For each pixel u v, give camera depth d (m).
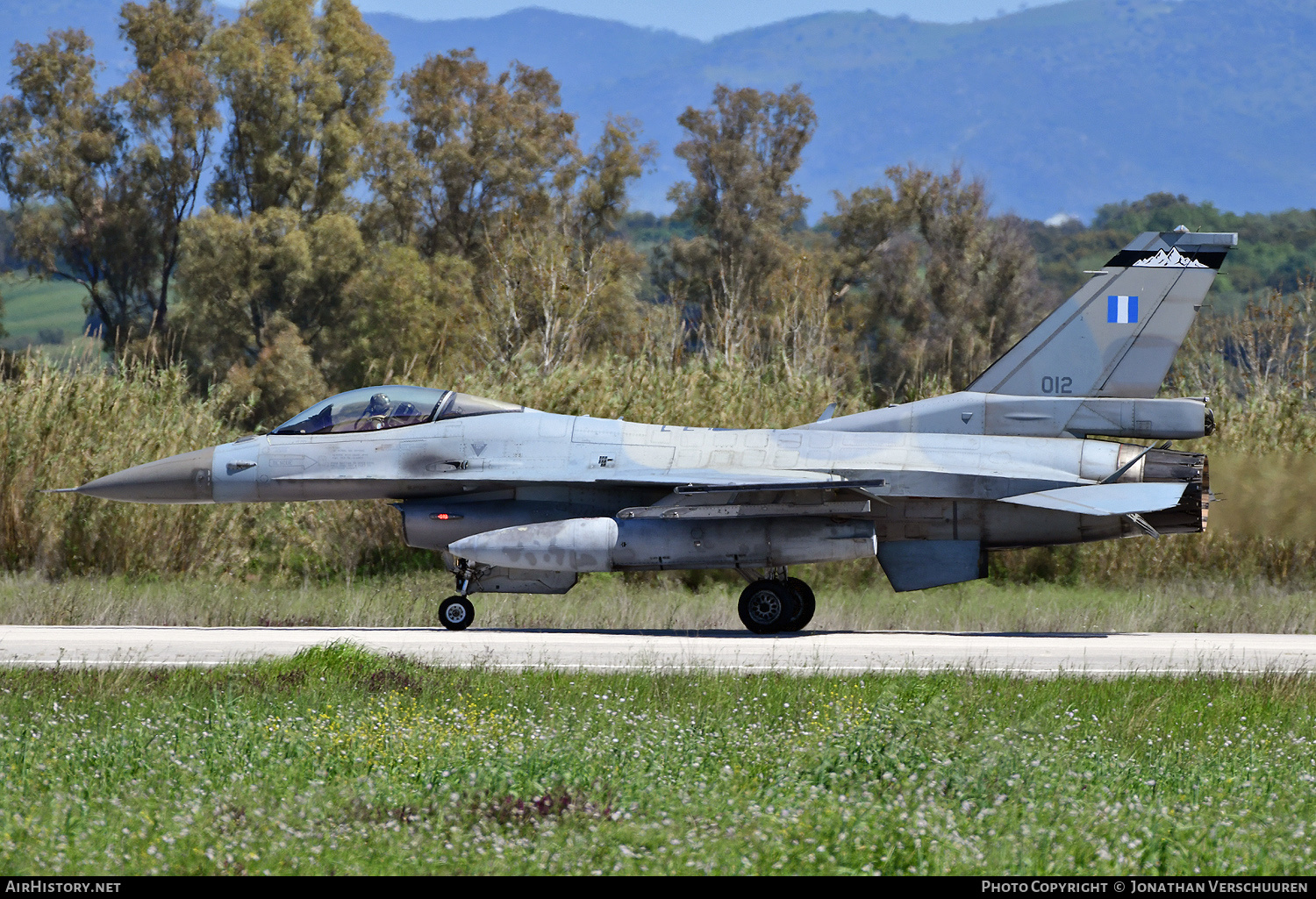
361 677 38.84
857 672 41.44
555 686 37.78
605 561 52.81
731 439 56.03
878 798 26.28
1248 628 59.16
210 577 75.88
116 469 76.00
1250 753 31.50
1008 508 55.19
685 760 29.45
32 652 44.88
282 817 23.98
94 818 24.08
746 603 54.16
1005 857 22.62
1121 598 68.75
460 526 56.16
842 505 52.44
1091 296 54.62
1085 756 30.53
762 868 21.84
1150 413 53.84
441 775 27.39
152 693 36.62
